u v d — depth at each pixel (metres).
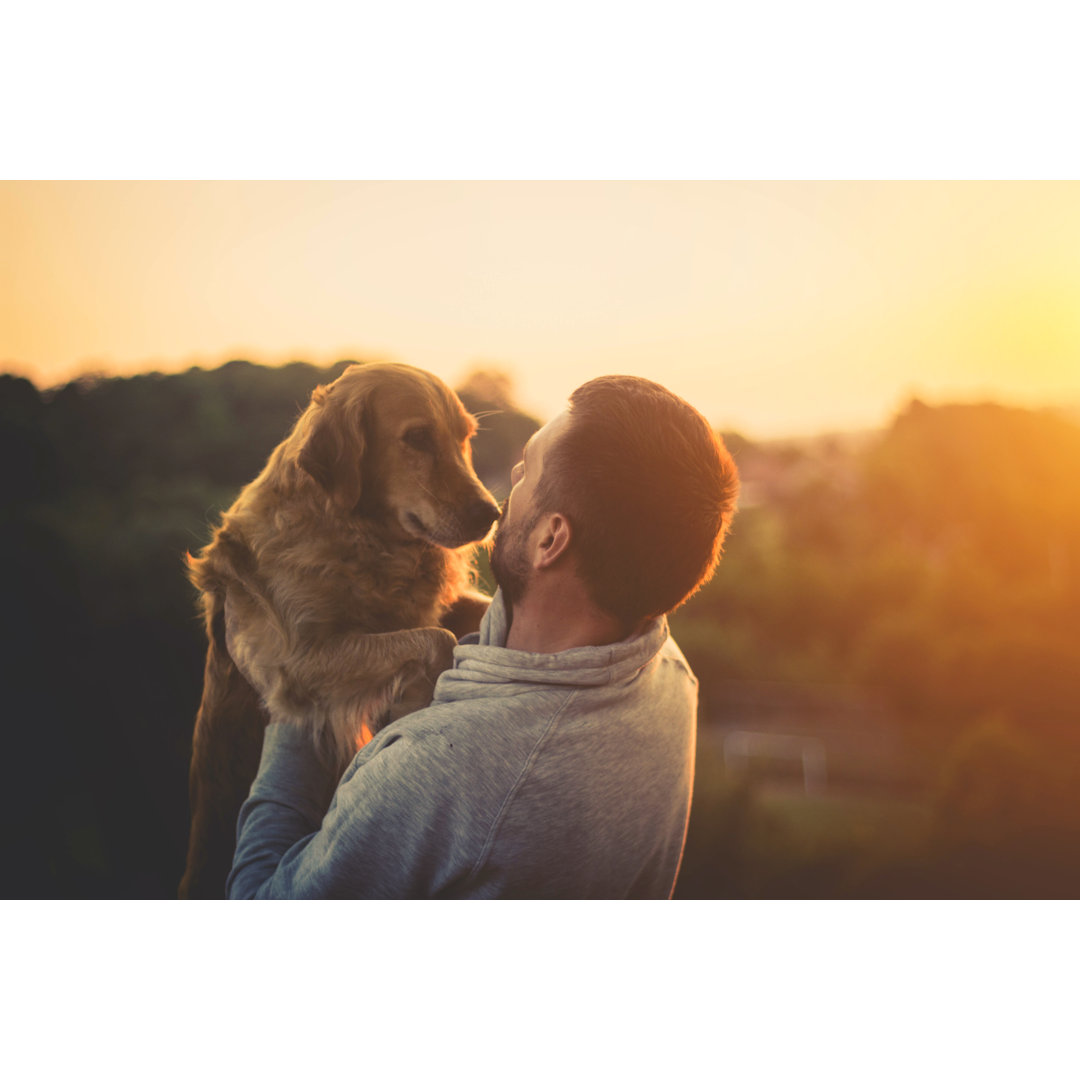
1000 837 10.27
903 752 11.50
